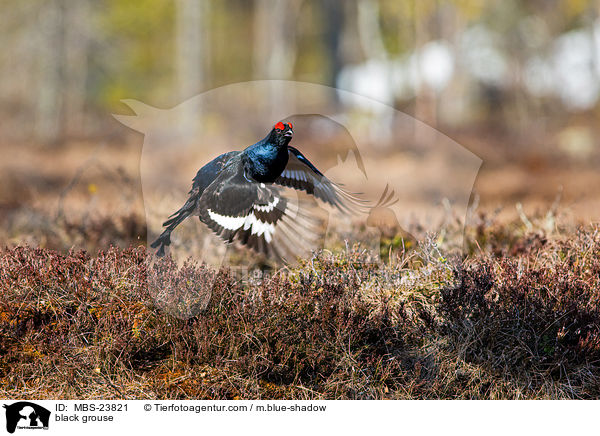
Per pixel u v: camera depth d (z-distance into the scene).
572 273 9.51
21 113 53.84
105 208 15.30
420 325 8.91
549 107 55.22
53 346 8.37
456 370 8.52
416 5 52.50
